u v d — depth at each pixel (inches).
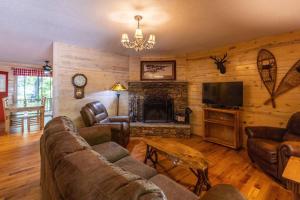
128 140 151.0
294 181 58.2
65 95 152.6
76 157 38.9
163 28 113.3
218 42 146.6
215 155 130.0
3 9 88.6
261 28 114.2
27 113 217.5
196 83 184.9
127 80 195.2
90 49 165.9
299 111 114.6
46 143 55.2
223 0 78.8
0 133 181.5
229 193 44.8
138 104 198.2
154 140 109.0
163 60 197.0
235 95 144.3
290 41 120.9
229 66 156.9
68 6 85.2
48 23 106.3
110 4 83.0
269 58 131.0
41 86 285.7
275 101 129.2
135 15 94.1
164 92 196.9
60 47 147.7
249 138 117.6
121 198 24.9
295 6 84.4
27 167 107.3
